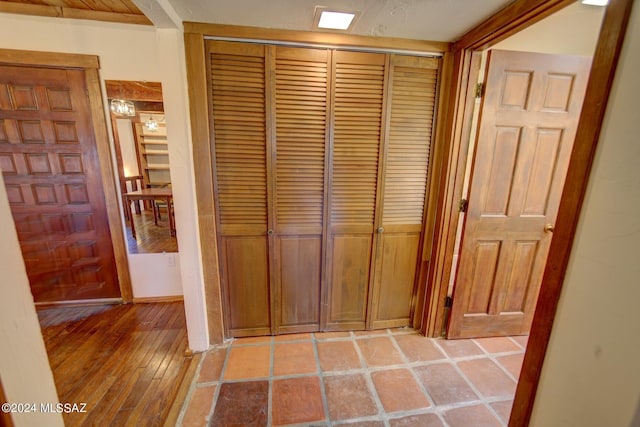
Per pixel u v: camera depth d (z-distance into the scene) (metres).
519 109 1.56
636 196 0.65
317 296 1.87
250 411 1.33
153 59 2.01
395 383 1.51
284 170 1.63
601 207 0.73
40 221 2.08
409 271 1.90
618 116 0.69
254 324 1.85
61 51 1.88
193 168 1.52
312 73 1.52
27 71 1.87
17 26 1.80
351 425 1.27
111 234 2.20
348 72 1.54
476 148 1.60
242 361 1.65
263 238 1.72
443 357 1.71
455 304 1.82
